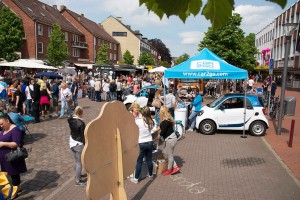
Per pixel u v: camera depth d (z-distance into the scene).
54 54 37.97
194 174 6.99
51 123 13.08
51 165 7.55
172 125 6.95
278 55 49.50
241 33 25.34
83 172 7.00
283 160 8.07
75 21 57.62
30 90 13.59
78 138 6.08
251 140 10.49
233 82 27.27
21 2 42.78
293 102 11.09
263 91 23.55
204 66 11.00
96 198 2.79
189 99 16.84
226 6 1.34
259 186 6.26
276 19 51.50
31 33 41.09
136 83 21.77
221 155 8.55
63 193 5.88
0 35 31.66
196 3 1.35
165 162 7.13
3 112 7.73
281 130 12.32
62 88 14.41
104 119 2.89
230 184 6.38
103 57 56.81
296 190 6.05
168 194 5.87
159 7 1.21
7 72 26.52
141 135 6.30
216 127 11.35
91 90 22.84
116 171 3.16
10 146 5.39
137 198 5.68
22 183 6.37
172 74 11.10
